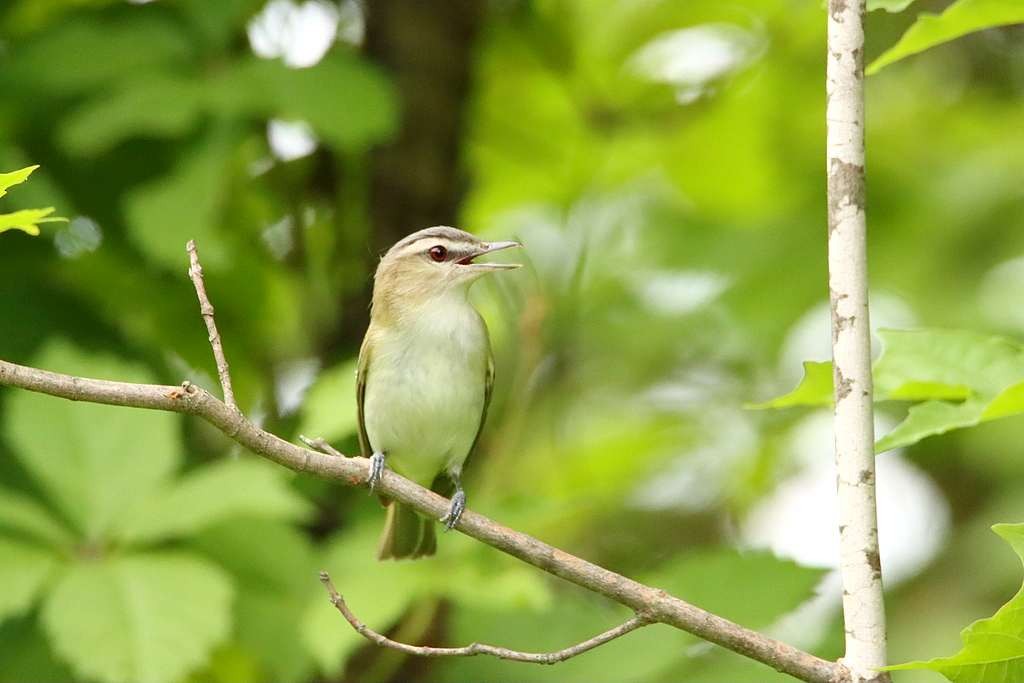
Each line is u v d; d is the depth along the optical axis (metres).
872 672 6.40
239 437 6.86
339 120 10.34
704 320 15.13
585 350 15.48
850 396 6.57
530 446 15.12
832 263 6.67
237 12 11.02
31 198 10.61
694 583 10.16
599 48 15.20
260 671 11.62
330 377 10.88
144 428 9.84
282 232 13.06
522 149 15.30
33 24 11.90
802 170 15.60
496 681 10.28
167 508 9.45
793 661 6.59
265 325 12.84
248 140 11.67
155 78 10.55
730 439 16.53
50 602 8.80
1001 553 14.77
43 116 11.09
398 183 12.79
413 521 10.16
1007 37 16.03
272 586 10.21
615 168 16.05
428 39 12.71
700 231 15.20
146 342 11.85
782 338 14.34
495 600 9.62
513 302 12.62
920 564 15.70
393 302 10.91
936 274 14.47
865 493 6.51
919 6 15.00
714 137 15.77
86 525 9.42
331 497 11.84
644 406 16.67
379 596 9.51
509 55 14.66
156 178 11.23
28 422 9.67
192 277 7.10
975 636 6.11
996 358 7.54
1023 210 14.55
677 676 10.20
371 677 11.62
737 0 15.05
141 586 8.96
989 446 14.84
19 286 11.59
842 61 6.72
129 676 8.52
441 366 10.76
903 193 15.19
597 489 15.89
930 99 16.42
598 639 6.71
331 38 12.72
